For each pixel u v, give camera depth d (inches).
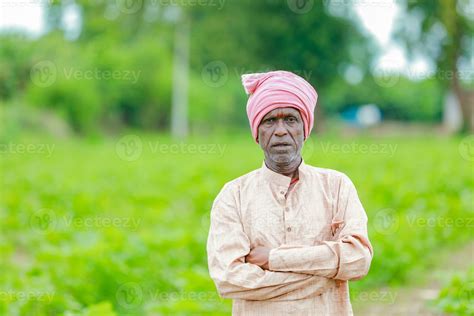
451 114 2285.9
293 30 1872.5
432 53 1940.2
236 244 165.0
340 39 1897.1
